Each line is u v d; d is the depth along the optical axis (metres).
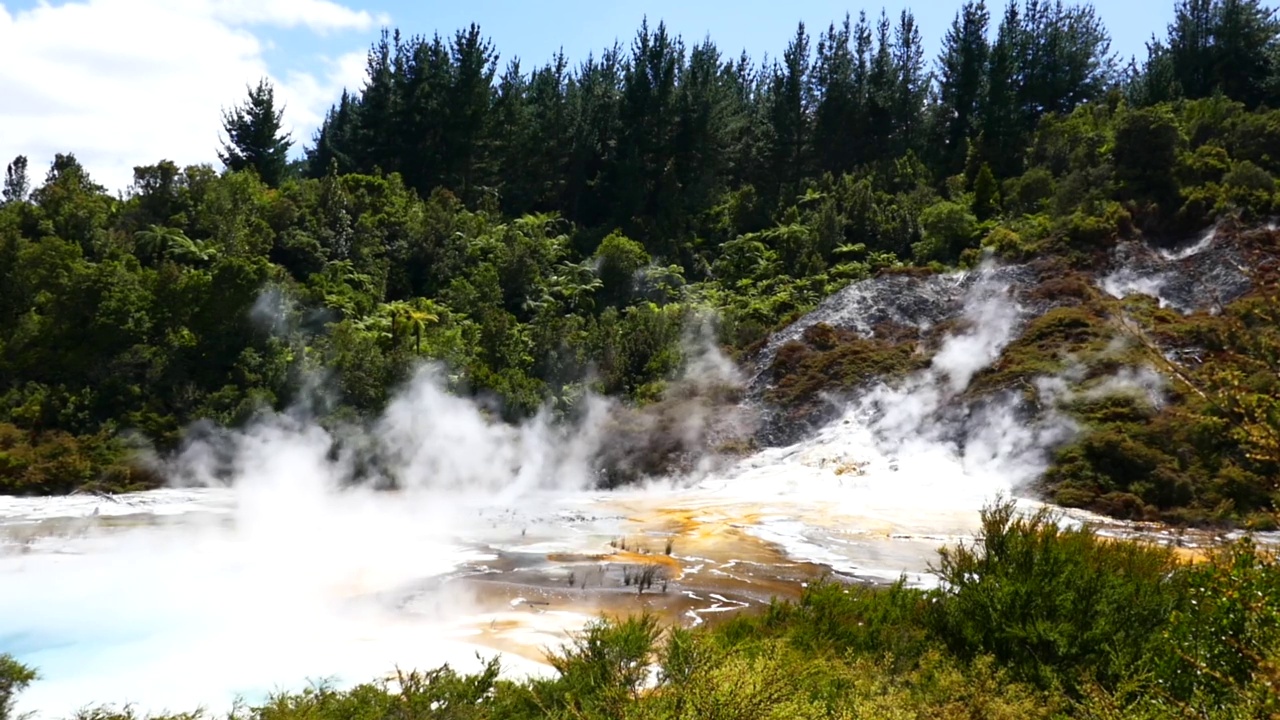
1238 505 17.92
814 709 5.00
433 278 36.69
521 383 26.97
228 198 34.44
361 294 32.12
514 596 11.52
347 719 6.08
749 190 44.16
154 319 25.56
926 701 5.74
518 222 40.62
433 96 46.72
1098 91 50.28
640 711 4.81
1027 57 50.81
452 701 6.30
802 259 37.91
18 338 24.84
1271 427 3.67
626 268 37.03
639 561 13.85
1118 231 28.19
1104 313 24.75
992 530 7.60
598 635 7.02
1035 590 6.75
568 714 5.62
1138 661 5.83
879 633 7.43
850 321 28.70
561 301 35.38
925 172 45.16
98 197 35.25
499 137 47.31
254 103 47.06
